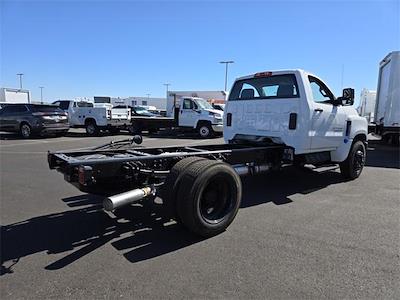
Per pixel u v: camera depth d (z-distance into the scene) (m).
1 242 4.03
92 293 2.97
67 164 3.89
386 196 6.24
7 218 4.85
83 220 4.78
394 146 14.60
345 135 7.17
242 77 7.24
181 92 33.78
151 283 3.13
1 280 3.18
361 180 7.65
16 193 6.18
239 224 4.69
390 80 12.44
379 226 4.65
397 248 3.94
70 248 3.88
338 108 6.96
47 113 17.19
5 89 35.03
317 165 7.55
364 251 3.85
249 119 7.02
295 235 4.30
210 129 18.67
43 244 3.98
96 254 3.73
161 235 4.27
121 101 59.50
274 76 6.59
